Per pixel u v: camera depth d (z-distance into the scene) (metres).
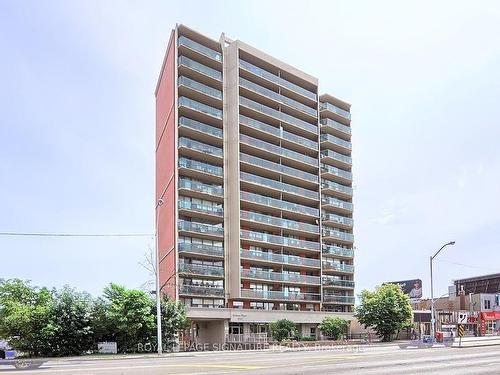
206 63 63.28
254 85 65.19
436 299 85.06
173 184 56.56
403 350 33.31
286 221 64.94
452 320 75.88
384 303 60.34
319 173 72.12
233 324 54.97
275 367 17.69
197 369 17.06
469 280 103.25
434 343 44.81
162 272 59.88
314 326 63.38
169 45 62.53
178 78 58.72
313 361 20.84
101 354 34.34
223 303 57.41
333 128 75.69
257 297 58.75
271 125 68.38
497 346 38.62
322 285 67.75
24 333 35.66
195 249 55.12
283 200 67.81
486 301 86.56
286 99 69.38
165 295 43.28
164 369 17.31
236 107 62.25
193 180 58.94
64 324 36.03
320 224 70.38
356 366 18.14
